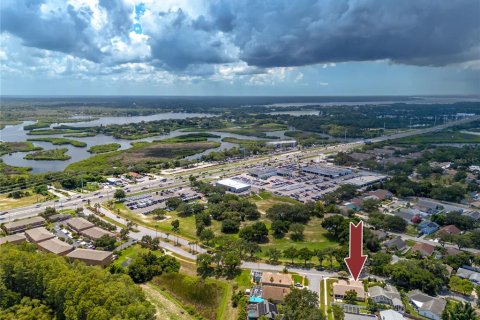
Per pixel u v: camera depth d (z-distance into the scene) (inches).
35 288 5024.6
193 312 5147.6
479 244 7071.9
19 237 7263.8
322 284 5684.1
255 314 4815.5
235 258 6008.9
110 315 4133.9
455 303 5162.4
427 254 6737.2
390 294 5246.1
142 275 5890.8
